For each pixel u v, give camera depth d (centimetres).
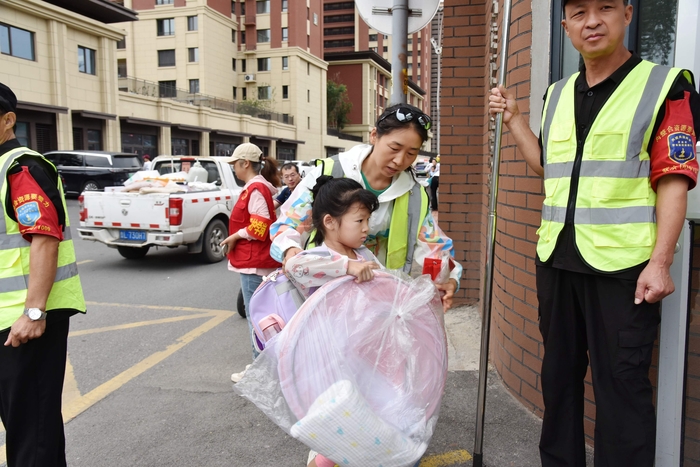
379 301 196
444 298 231
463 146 532
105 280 747
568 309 212
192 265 848
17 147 224
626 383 191
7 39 2273
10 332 212
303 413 180
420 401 195
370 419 177
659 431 216
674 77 181
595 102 197
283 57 4616
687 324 207
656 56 247
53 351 228
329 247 213
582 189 196
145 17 4153
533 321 307
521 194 312
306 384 181
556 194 206
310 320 186
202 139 3484
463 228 538
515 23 319
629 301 188
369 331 191
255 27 4628
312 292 205
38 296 212
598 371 199
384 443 178
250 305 211
